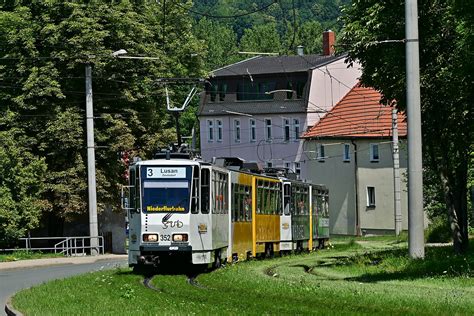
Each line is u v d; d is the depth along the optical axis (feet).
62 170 208.85
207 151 371.15
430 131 141.79
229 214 141.18
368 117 298.56
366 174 294.87
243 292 95.76
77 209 206.28
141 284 106.73
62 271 151.23
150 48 223.10
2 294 108.06
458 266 114.62
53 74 205.98
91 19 209.87
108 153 212.84
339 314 73.92
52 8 209.87
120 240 225.76
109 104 215.72
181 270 130.72
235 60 472.85
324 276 120.06
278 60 367.86
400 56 134.82
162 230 125.80
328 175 311.88
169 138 222.69
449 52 134.21
